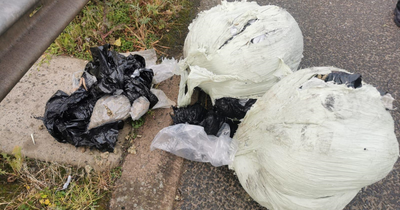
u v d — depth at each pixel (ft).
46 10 4.33
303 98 3.85
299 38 5.31
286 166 3.77
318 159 3.55
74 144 5.25
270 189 4.28
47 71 6.40
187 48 5.67
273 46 4.89
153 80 6.10
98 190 4.99
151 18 7.62
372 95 3.78
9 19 3.42
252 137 4.56
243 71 4.87
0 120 5.57
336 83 3.92
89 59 6.75
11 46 3.73
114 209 4.87
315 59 7.64
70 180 5.07
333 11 8.92
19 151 4.80
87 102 5.48
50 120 5.15
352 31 8.38
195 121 5.69
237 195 5.28
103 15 7.34
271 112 4.22
